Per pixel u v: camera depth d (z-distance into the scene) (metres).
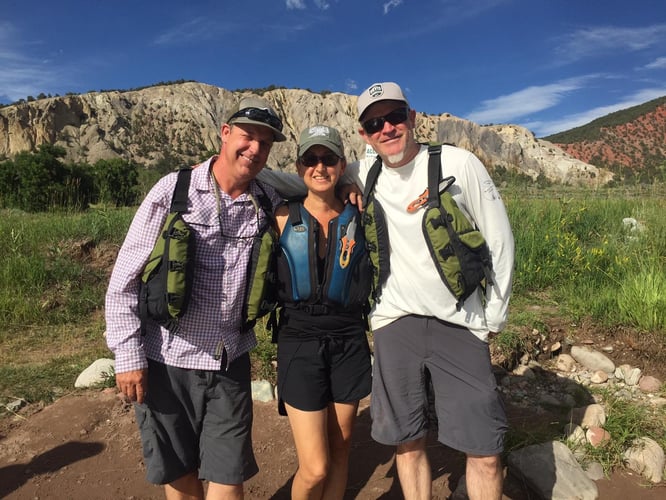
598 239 7.05
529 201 8.52
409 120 2.24
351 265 2.29
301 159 2.29
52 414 3.58
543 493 2.73
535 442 3.11
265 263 2.16
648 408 3.58
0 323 5.19
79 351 4.64
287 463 3.12
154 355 2.15
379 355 2.42
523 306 5.17
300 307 2.30
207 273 2.10
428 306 2.28
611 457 2.99
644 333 4.36
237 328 2.21
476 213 2.27
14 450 3.20
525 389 3.94
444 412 2.32
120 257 2.12
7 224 7.63
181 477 2.27
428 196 2.20
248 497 2.86
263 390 3.81
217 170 2.16
